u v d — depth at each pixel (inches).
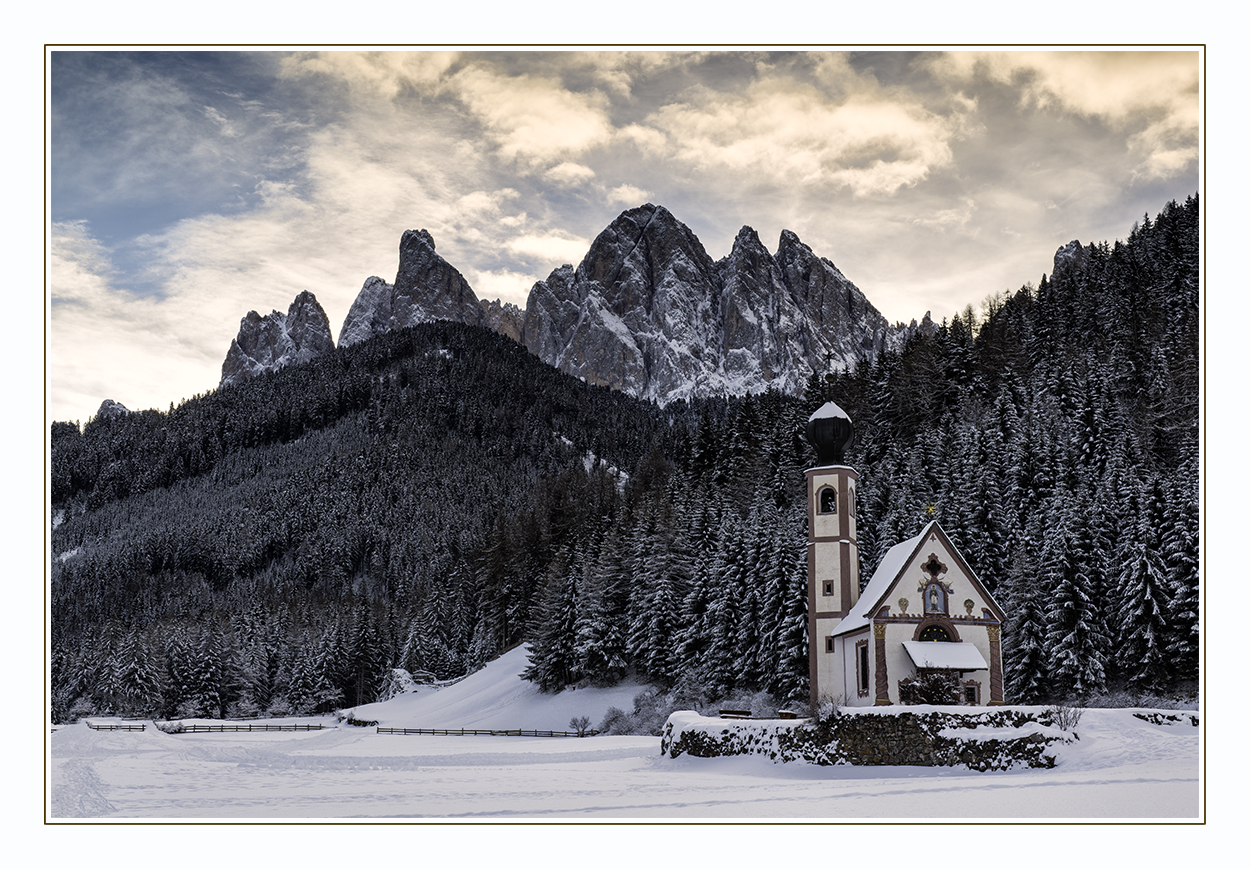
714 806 1610.5
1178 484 2851.9
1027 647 2765.7
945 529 3174.2
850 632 2327.8
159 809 1811.0
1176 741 1752.0
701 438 5659.5
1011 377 4857.3
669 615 3747.5
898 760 1871.3
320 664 5757.9
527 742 3302.2
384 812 1728.6
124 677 5674.2
